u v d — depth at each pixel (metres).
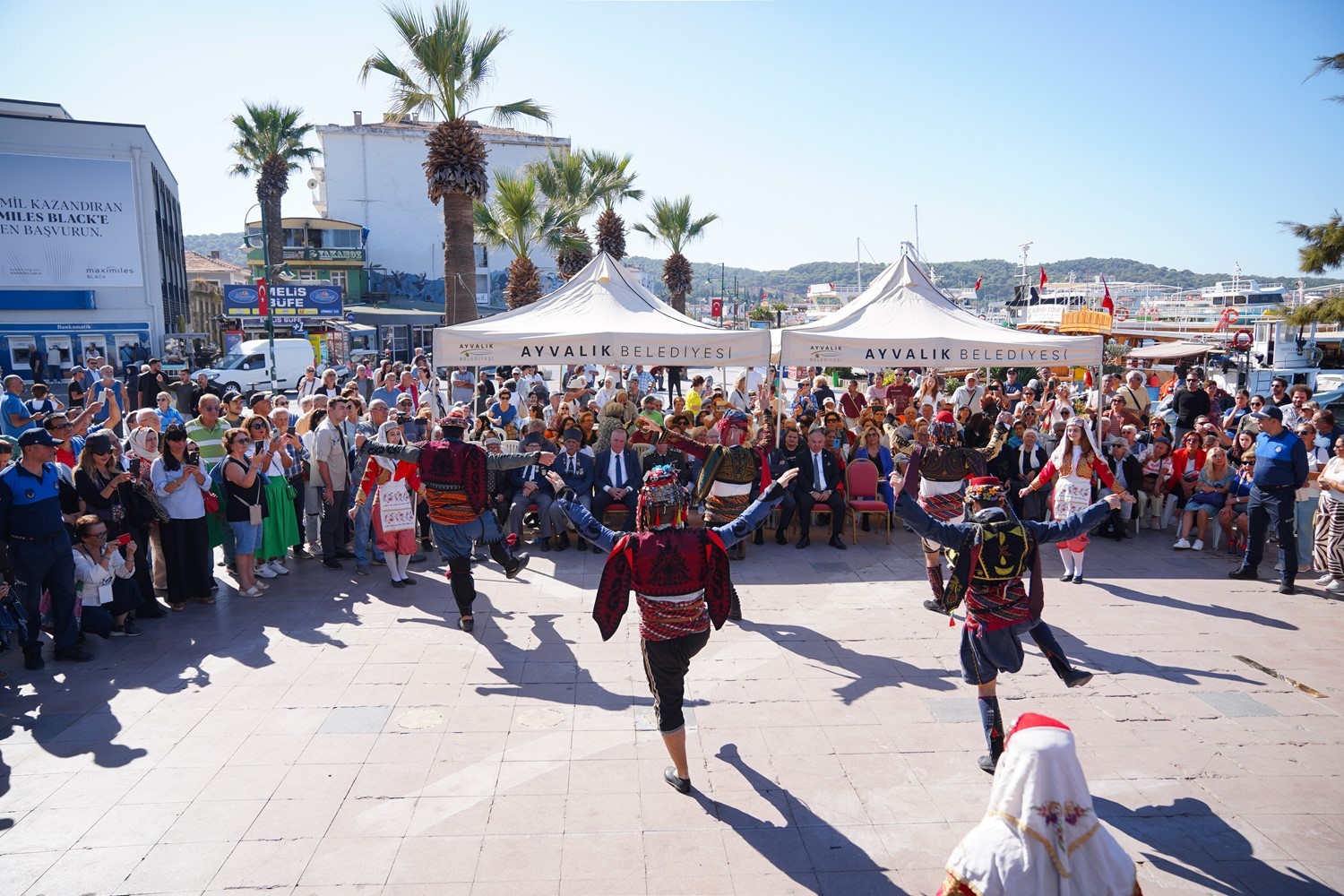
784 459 10.03
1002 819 2.49
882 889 3.89
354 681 6.20
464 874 4.00
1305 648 6.75
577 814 4.49
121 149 32.50
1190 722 5.50
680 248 40.53
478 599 8.10
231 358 28.77
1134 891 2.46
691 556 4.53
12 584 6.43
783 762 5.03
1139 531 10.87
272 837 4.30
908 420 13.77
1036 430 11.21
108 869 4.05
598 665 6.50
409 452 7.21
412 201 53.91
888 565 9.25
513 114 22.80
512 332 10.75
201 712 5.70
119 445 8.20
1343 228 13.94
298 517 9.12
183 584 7.75
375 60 21.62
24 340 31.61
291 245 49.72
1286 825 4.38
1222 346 26.80
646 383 25.39
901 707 5.74
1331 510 8.03
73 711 5.73
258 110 43.34
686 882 3.95
